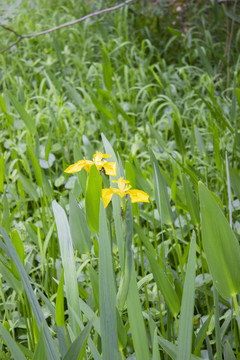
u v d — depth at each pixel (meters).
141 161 3.21
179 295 1.62
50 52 4.85
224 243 1.17
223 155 2.96
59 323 1.25
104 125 3.27
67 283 1.20
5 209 2.02
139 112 4.12
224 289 1.21
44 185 2.27
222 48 5.05
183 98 4.17
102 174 1.42
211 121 3.35
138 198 1.29
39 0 6.16
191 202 1.89
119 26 5.19
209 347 1.37
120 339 1.29
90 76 4.62
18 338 2.06
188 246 1.82
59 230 1.23
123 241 1.20
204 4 5.66
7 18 4.81
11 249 1.11
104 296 1.06
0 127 3.84
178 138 2.36
